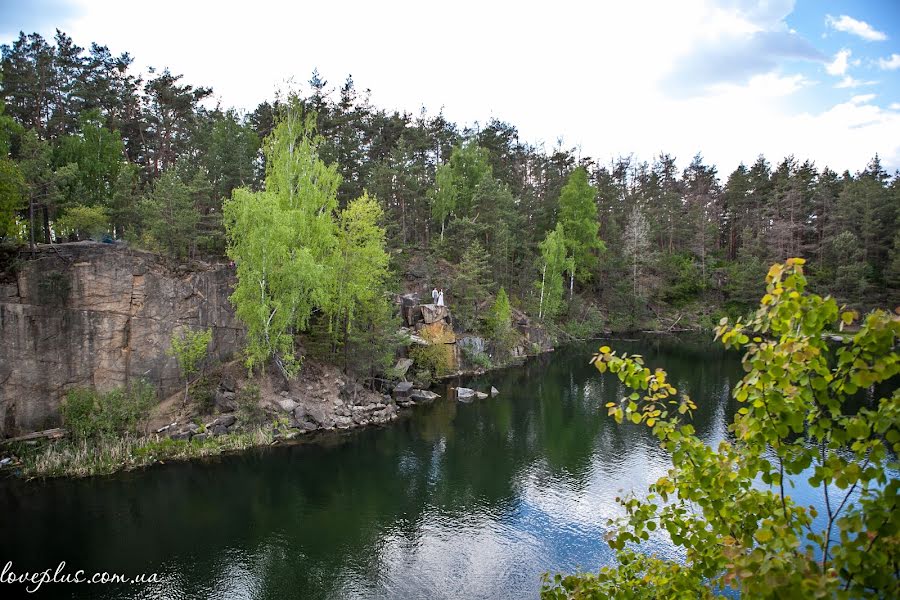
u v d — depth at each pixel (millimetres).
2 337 31375
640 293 84000
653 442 35531
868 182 85500
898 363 4590
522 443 35562
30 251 33188
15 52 51156
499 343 60594
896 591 4141
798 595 4246
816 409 5180
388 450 34375
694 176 116812
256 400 36125
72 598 19516
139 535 23875
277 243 35719
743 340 5566
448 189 71500
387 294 48344
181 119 62281
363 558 22281
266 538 23797
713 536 6121
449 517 25641
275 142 42406
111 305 35188
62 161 45906
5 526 24359
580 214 79438
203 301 39500
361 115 73188
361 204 43594
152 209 41375
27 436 31438
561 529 24406
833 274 76812
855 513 4523
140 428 33719
